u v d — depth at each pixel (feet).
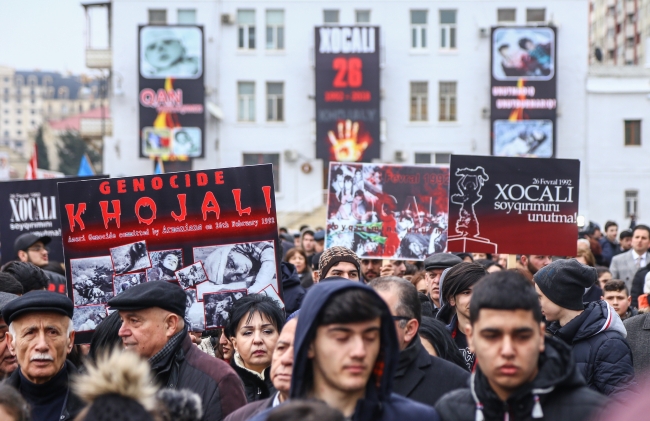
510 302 10.50
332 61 122.31
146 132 122.31
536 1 127.75
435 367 14.61
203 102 122.72
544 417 10.80
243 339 17.33
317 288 10.65
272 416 8.94
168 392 11.07
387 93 128.06
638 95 128.26
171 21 127.24
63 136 335.26
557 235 25.70
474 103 127.75
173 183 20.22
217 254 20.07
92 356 16.38
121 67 126.93
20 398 11.50
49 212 31.86
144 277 20.07
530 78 122.21
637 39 219.61
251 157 128.57
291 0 127.85
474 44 127.75
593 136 128.47
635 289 34.86
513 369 10.52
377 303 10.56
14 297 17.49
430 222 32.01
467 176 25.89
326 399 10.61
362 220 32.07
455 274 17.94
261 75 127.85
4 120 609.01
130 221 20.18
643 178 128.57
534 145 122.31
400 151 127.24
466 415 11.16
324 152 122.83
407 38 127.75
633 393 15.92
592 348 16.98
